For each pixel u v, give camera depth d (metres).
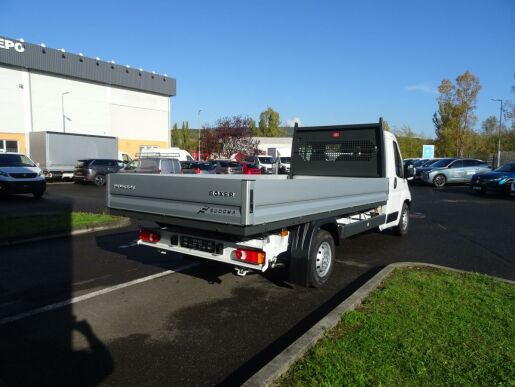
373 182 6.54
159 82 45.91
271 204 4.07
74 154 25.02
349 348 3.46
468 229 10.24
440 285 5.11
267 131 89.19
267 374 3.05
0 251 7.35
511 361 3.29
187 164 25.61
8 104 33.03
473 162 24.84
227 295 5.18
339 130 7.62
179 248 5.06
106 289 5.36
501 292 4.88
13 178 15.20
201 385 3.18
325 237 5.20
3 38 31.91
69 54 36.72
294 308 4.75
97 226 9.45
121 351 3.70
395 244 8.30
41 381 3.20
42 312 4.58
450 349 3.46
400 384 2.96
